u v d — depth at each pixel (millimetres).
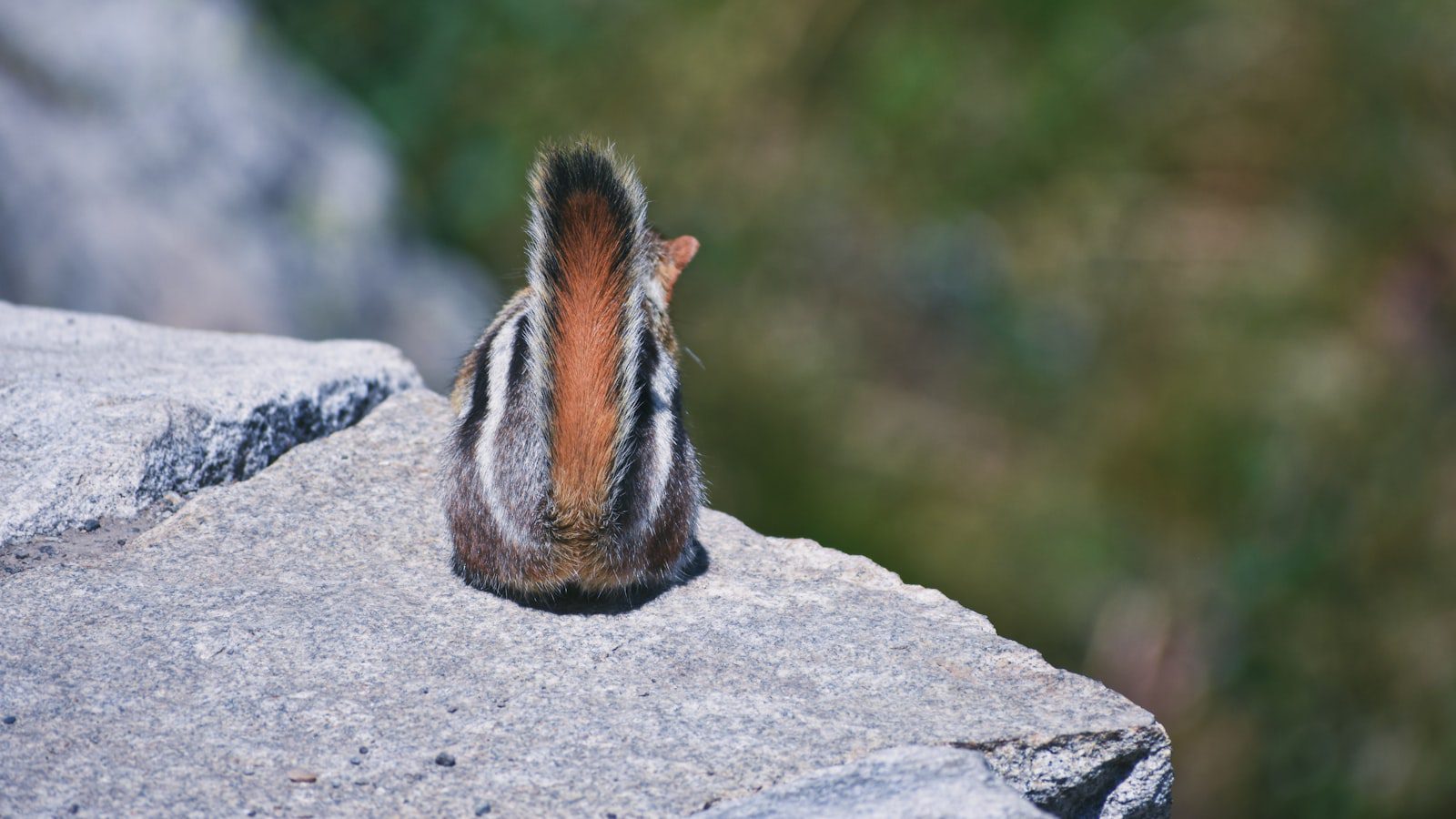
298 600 5945
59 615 5707
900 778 4660
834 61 18234
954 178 17609
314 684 5316
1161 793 5430
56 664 5348
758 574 6480
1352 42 17656
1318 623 14023
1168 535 14805
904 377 16438
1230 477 14992
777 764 4910
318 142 16000
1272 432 15148
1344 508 14609
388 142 17344
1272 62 17797
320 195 15570
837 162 17672
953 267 17062
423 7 18375
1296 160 17344
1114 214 17250
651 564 5973
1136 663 13984
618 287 5664
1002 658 5758
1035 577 14445
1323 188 17141
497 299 16266
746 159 17641
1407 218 16625
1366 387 15375
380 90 17844
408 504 6895
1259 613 14109
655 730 5113
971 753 4793
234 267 14344
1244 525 14750
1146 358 16141
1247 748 13602
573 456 5648
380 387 8055
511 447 5816
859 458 15406
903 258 17156
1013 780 5168
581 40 18312
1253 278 16484
